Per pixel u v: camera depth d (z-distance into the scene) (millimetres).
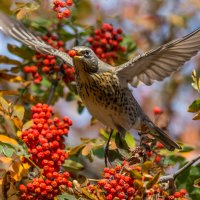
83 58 12203
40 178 10016
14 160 10141
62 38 13773
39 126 10406
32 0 12234
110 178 9922
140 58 11789
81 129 17062
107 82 12328
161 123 12828
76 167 10977
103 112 12531
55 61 13297
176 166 12641
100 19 13719
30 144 10281
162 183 10391
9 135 11156
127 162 10227
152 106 17422
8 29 12844
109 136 11750
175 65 11820
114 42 13594
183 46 11422
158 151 11805
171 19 16047
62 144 10547
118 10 15898
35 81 13156
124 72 12328
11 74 12969
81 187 9945
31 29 13219
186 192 11023
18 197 10219
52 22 13719
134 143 11586
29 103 13031
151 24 16016
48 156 10180
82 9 13555
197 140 16781
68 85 13672
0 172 10188
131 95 12688
